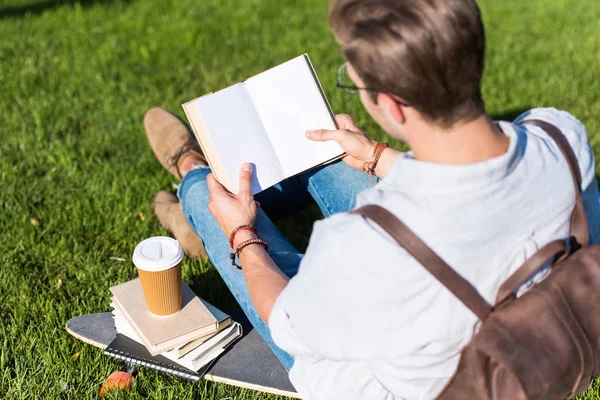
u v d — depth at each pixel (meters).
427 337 1.32
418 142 1.29
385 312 1.31
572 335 1.30
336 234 1.29
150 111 3.32
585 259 1.35
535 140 1.35
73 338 2.37
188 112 1.89
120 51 4.79
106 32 5.19
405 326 1.32
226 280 1.97
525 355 1.27
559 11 5.88
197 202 2.16
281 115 1.94
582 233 1.40
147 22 5.42
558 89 4.36
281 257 1.92
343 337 1.36
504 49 4.99
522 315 1.29
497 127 1.34
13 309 2.50
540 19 5.68
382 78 1.23
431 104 1.23
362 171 2.16
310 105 1.96
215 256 2.01
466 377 1.33
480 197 1.25
